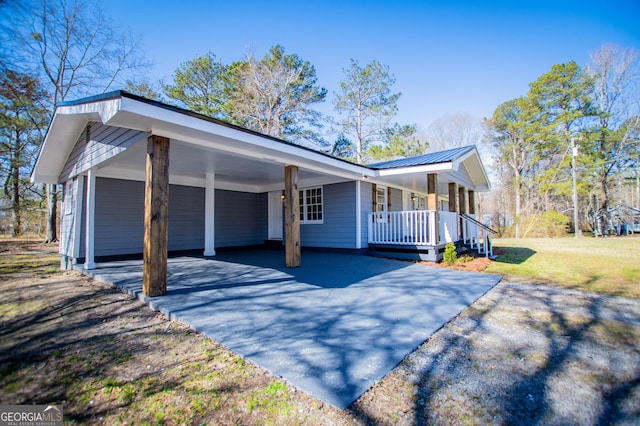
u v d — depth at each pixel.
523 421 1.74
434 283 5.26
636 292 4.94
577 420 1.76
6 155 15.09
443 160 7.47
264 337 2.85
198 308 3.66
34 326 3.29
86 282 5.47
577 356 2.61
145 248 4.20
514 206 26.41
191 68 17.83
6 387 2.15
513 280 5.91
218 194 10.60
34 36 12.16
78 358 2.56
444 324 3.31
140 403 1.94
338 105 22.69
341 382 2.06
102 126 5.66
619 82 20.73
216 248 10.43
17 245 14.32
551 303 4.27
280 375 2.16
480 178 12.09
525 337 3.02
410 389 2.05
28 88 12.15
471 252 10.09
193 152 5.77
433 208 7.99
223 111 18.47
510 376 2.26
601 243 13.84
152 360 2.50
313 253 9.34
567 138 20.78
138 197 8.38
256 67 18.66
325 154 6.77
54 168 8.35
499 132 25.09
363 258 8.15
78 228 7.04
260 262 7.34
